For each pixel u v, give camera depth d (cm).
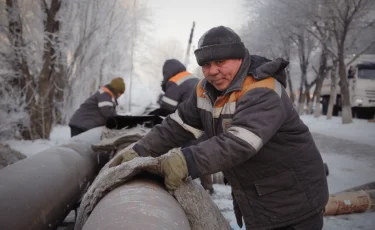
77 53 1274
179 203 178
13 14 1021
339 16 1823
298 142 200
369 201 404
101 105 635
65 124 1427
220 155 174
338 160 805
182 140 225
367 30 2083
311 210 204
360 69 2186
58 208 262
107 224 132
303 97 2948
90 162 371
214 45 186
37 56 1092
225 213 398
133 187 170
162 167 176
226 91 192
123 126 446
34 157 293
